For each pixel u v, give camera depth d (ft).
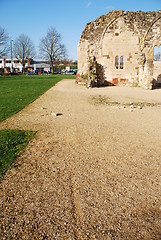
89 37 67.87
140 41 65.67
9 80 92.63
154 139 16.92
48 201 9.11
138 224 7.94
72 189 9.98
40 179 10.78
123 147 15.15
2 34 166.50
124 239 7.26
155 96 43.27
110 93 47.39
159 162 12.87
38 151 14.17
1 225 7.77
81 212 8.49
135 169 11.96
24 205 8.84
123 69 67.56
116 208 8.75
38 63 295.89
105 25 66.18
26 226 7.75
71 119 22.94
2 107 28.78
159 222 8.05
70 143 15.74
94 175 11.25
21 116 24.09
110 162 12.78
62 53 206.80
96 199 9.29
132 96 42.78
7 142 15.21
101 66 68.08
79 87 60.64
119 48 66.74
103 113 26.30
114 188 10.11
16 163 12.42
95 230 7.62
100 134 17.95
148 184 10.50
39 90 50.03
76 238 7.26
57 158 13.17
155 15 64.49
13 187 10.07
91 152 14.19
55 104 32.27
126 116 24.84
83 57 69.36
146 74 59.36
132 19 65.10
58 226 7.77
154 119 23.50
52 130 18.85
